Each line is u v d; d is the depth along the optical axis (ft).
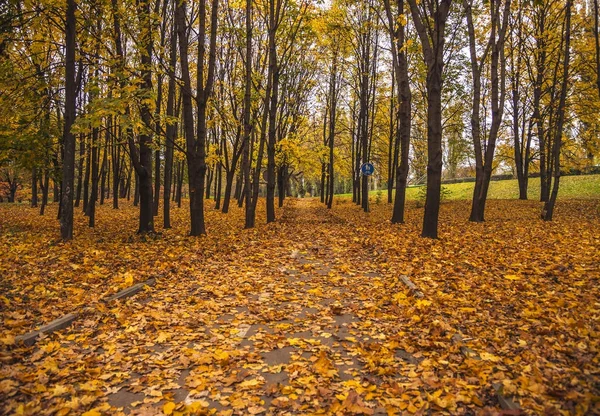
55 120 51.03
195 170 44.96
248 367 14.75
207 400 12.57
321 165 101.30
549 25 72.95
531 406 10.64
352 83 95.09
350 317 20.31
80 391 12.84
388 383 13.20
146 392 12.94
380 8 68.18
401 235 43.55
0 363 13.79
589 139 80.02
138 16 38.88
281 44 67.72
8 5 37.40
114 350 16.07
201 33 42.91
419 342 16.25
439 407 11.53
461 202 97.09
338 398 12.34
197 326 19.03
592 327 15.47
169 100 62.39
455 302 20.48
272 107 65.87
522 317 17.65
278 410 11.94
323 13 61.98
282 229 55.36
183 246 38.78
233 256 34.96
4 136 42.04
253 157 97.09
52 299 21.39
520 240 37.06
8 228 50.55
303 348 16.43
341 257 35.04
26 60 47.78
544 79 75.25
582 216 58.59
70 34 37.58
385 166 130.62
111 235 47.01
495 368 13.39
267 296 23.85
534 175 133.39
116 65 39.40
